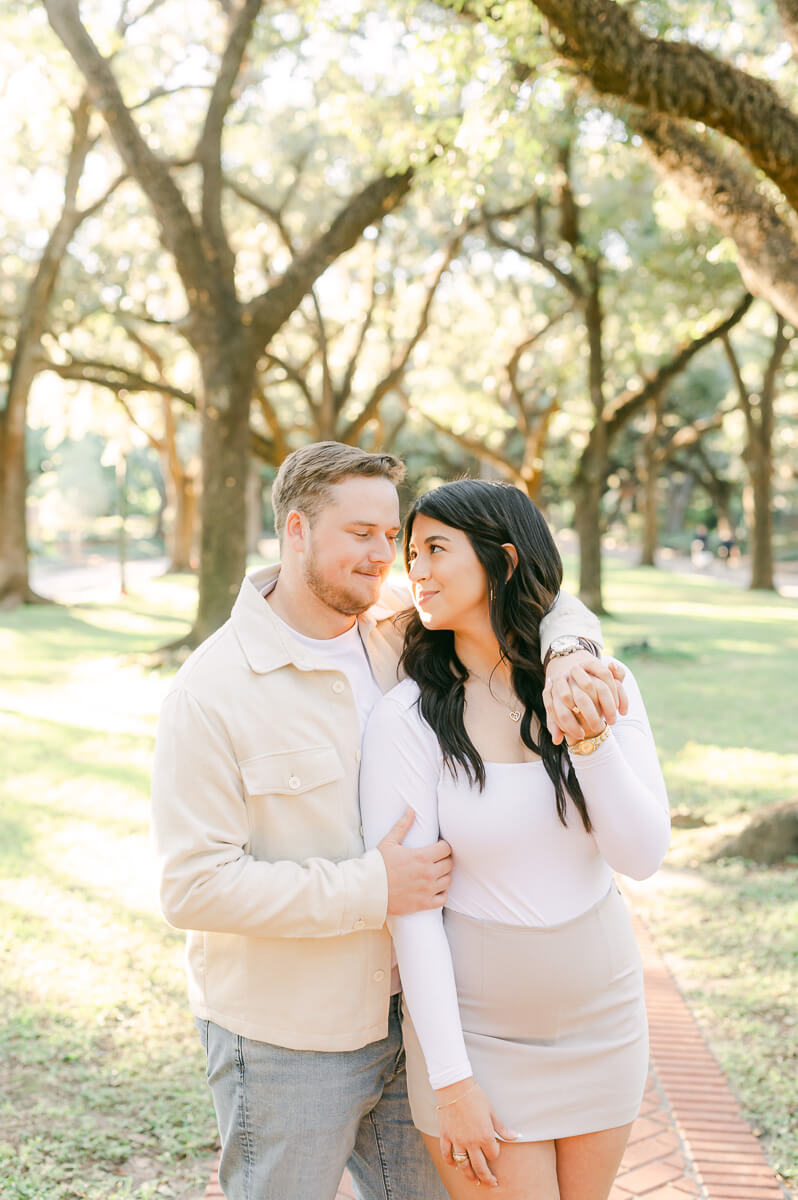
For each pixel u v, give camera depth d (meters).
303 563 1.91
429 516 1.93
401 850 1.82
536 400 25.92
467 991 1.87
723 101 4.34
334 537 1.86
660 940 4.79
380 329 22.16
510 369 22.34
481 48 6.32
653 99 4.38
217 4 12.62
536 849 1.86
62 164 18.94
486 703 1.95
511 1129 1.81
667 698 11.19
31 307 18.84
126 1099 3.45
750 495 28.92
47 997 4.19
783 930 4.84
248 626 1.88
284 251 19.53
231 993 1.86
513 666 1.91
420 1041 1.79
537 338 21.73
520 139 6.56
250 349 12.18
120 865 5.88
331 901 1.75
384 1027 1.90
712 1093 3.41
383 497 1.88
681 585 28.48
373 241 18.94
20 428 20.28
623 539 58.12
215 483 12.53
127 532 58.94
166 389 18.89
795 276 5.04
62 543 49.16
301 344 23.86
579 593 19.69
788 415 34.12
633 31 4.30
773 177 4.58
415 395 23.45
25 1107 3.39
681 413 37.94
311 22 7.82
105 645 15.41
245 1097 1.86
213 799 1.80
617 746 1.78
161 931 4.91
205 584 12.74
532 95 6.05
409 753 1.90
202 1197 2.94
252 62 13.04
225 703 1.82
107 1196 2.93
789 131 4.40
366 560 1.87
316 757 1.86
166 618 19.56
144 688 11.57
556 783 1.84
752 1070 3.58
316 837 1.87
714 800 7.11
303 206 19.00
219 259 12.07
